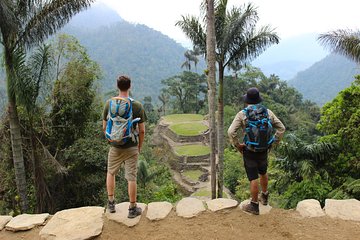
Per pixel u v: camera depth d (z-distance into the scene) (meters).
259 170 3.76
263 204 4.09
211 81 9.81
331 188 8.23
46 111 12.12
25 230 3.80
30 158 11.13
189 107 60.22
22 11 8.21
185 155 30.66
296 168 8.93
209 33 9.65
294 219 3.78
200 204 4.18
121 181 12.70
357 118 9.09
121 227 3.72
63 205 12.45
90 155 12.05
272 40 10.99
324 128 10.62
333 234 3.47
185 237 3.51
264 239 3.42
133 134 3.55
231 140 3.62
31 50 8.59
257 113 3.53
